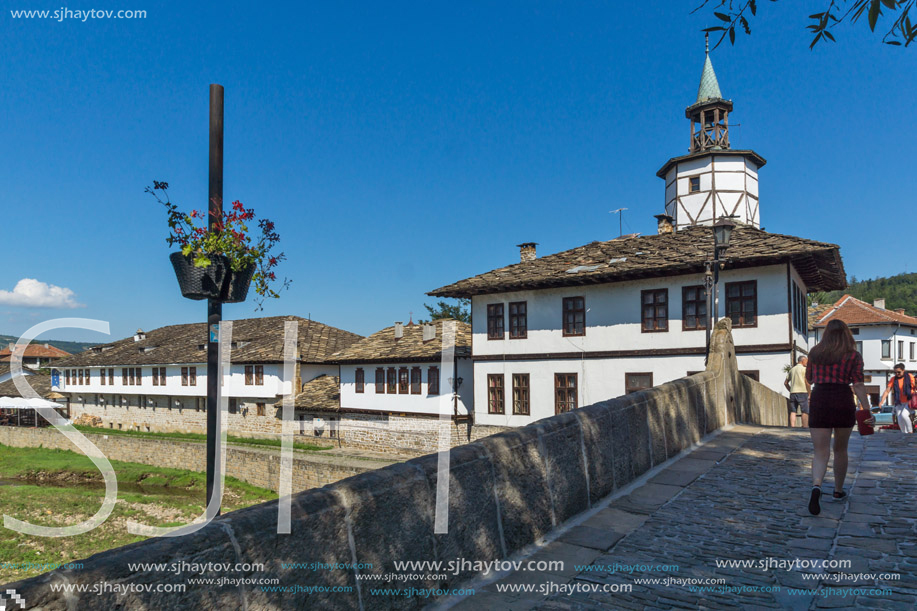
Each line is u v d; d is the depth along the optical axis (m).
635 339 23.41
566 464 5.66
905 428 11.45
